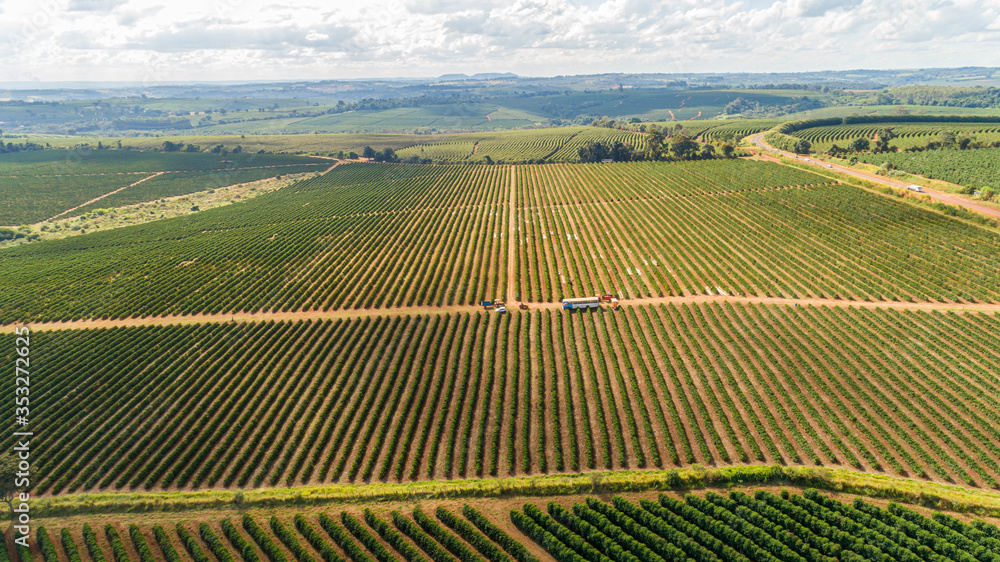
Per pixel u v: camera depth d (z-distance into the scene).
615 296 96.12
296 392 70.12
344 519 48.28
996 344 73.00
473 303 96.81
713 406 64.44
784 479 51.16
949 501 47.22
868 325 81.31
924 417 61.41
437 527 46.72
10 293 101.81
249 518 48.53
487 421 64.50
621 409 65.50
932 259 96.94
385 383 72.50
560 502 49.97
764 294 93.69
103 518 50.25
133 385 73.06
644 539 44.91
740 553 43.50
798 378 68.94
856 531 44.12
